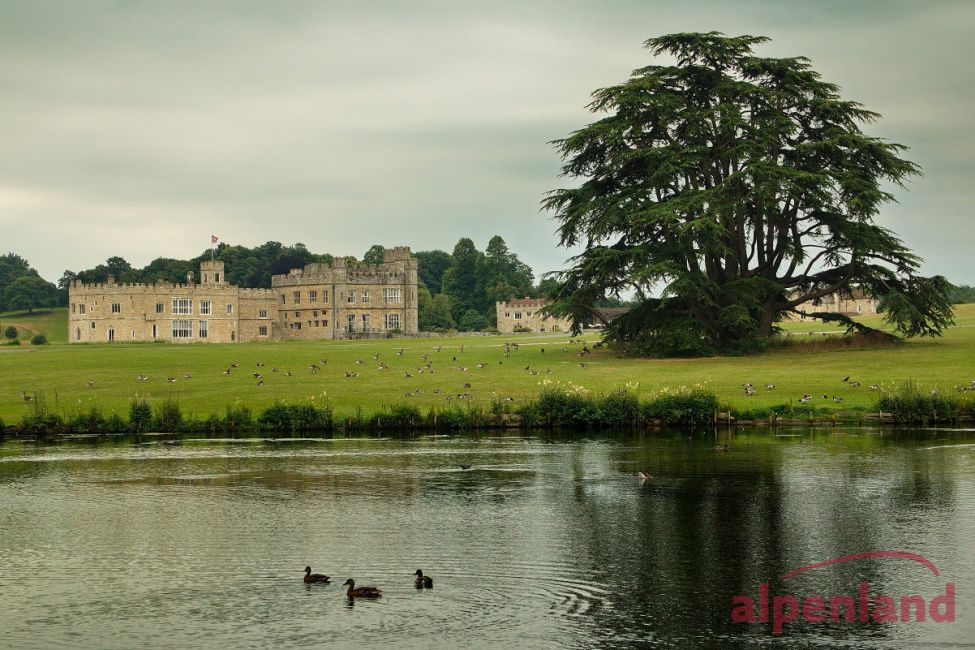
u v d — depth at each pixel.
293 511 42.31
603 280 97.75
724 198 94.94
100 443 62.09
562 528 39.19
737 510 41.88
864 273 99.19
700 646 27.81
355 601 31.05
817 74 97.62
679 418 68.06
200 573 33.81
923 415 67.31
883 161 95.38
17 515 41.84
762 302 102.56
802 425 67.44
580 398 69.06
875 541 37.16
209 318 177.00
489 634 28.56
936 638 28.34
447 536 38.12
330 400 76.69
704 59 98.62
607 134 96.06
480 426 68.25
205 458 55.66
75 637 28.53
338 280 186.38
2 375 94.81
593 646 27.77
